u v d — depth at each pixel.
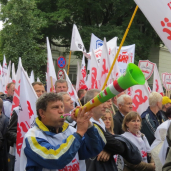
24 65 17.27
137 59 22.14
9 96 6.52
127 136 4.20
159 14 3.72
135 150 3.31
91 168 3.26
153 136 4.91
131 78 1.98
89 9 22.88
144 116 5.06
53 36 23.62
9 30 17.22
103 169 3.26
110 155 3.28
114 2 21.86
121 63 8.40
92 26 21.75
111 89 2.11
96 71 6.82
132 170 3.85
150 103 5.18
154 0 3.73
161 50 26.91
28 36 17.22
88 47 20.86
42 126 2.63
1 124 5.05
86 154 2.78
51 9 23.25
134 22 22.86
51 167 2.43
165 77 9.23
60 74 9.69
